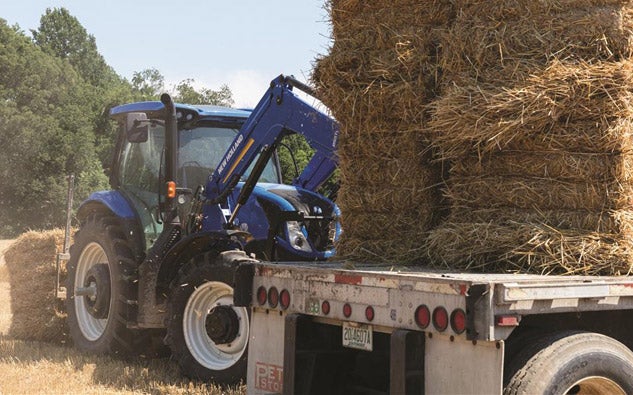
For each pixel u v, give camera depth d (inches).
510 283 134.6
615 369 147.8
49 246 325.4
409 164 184.2
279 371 176.7
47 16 3661.4
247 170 295.9
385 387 179.8
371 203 191.5
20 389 232.4
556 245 158.7
